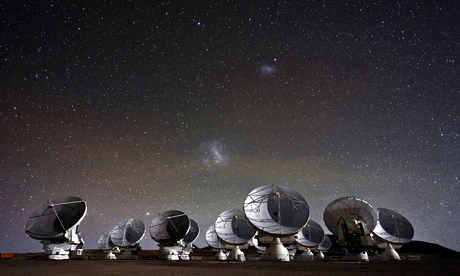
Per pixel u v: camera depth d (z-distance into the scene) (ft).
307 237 136.36
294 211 93.09
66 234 92.68
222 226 118.11
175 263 75.66
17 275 42.80
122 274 43.78
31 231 91.40
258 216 92.73
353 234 101.81
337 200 109.91
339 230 104.58
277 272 48.03
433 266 65.16
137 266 62.80
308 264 72.28
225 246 115.34
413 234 124.88
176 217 114.01
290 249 139.64
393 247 126.41
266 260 92.48
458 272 48.42
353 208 106.93
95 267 59.41
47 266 62.34
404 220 128.57
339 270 52.42
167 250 111.14
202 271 49.78
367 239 99.76
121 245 125.59
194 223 144.97
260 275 42.65
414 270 52.65
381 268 58.08
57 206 96.17
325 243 162.40
